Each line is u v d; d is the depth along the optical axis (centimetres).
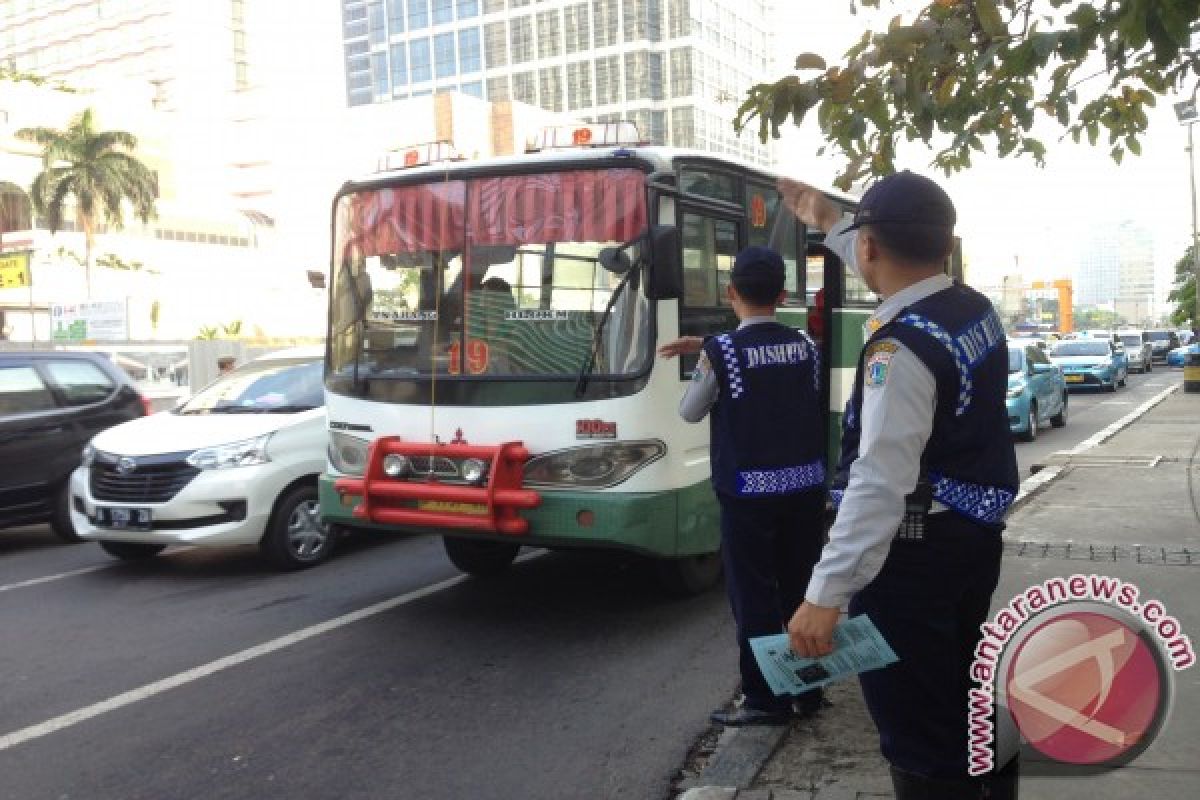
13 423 878
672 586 642
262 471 735
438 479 581
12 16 10212
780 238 706
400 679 518
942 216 248
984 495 245
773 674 263
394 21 9975
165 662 553
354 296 632
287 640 586
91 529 755
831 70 439
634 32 8594
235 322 5488
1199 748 362
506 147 7338
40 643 595
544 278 575
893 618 249
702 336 599
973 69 410
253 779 407
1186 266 4841
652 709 470
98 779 411
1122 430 1559
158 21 9394
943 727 255
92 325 2917
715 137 8762
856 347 732
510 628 598
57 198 4350
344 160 8194
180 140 7469
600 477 552
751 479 421
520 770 410
